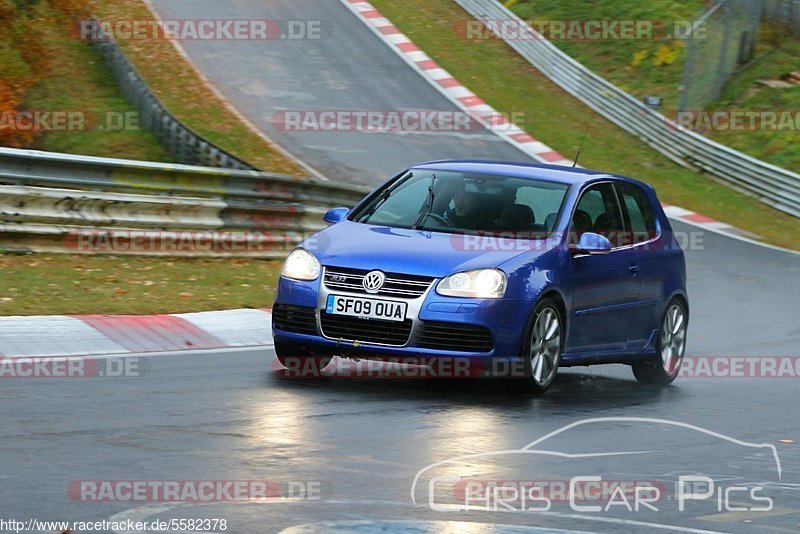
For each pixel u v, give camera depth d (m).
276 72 130.12
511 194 32.84
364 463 21.70
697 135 118.06
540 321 30.72
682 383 37.34
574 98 135.62
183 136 90.88
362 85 130.50
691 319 55.16
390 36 146.38
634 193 36.44
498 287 29.66
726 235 93.06
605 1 159.62
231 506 18.14
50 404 25.78
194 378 30.22
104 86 110.88
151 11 141.25
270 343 38.19
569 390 33.34
